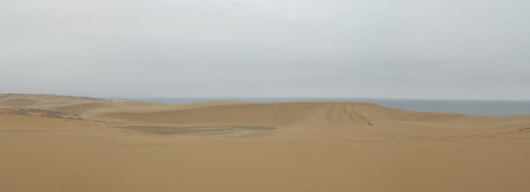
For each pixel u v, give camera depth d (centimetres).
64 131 1636
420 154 959
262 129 3238
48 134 1384
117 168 760
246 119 4531
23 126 1802
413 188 632
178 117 4588
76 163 791
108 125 3369
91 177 671
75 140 1219
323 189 631
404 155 958
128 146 1120
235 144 1278
